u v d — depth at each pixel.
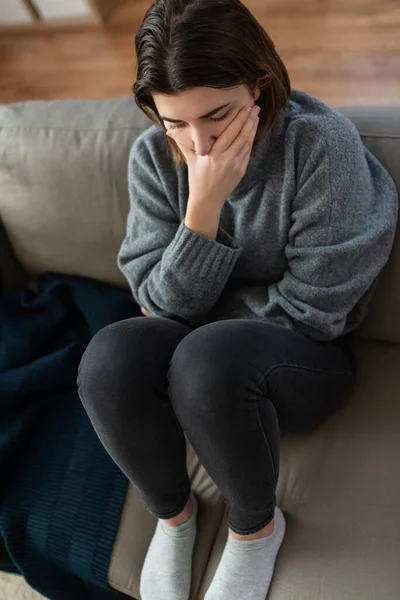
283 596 0.78
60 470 1.02
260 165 0.81
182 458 0.82
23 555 0.97
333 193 0.77
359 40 1.95
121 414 0.73
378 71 1.83
